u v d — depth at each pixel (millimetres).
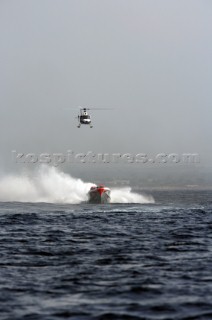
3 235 172875
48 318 86500
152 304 92938
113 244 153500
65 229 189125
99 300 95125
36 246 148750
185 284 105062
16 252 138500
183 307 91438
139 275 111938
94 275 111750
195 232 183625
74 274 112625
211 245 152250
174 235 174875
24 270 116375
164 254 136125
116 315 87750
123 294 98625
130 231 184375
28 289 101438
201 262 125438
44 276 110812
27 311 89438
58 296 97438
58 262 124938
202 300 95000
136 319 86250
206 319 85938
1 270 116312
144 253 137500
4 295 97812
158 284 104938
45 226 198375
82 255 134250
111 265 121750
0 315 87688
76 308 90938
